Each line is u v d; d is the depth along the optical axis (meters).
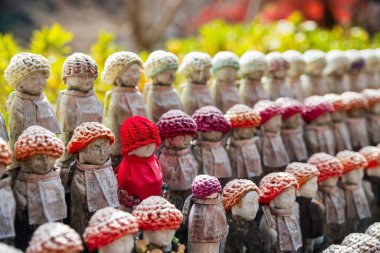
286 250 2.32
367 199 3.00
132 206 2.20
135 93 2.46
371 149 2.97
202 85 2.76
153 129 2.17
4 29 7.21
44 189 1.92
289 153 2.88
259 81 2.97
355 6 6.66
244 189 2.19
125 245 1.83
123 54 2.40
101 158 2.07
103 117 2.47
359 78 3.55
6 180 1.86
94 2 8.16
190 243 2.18
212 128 2.43
